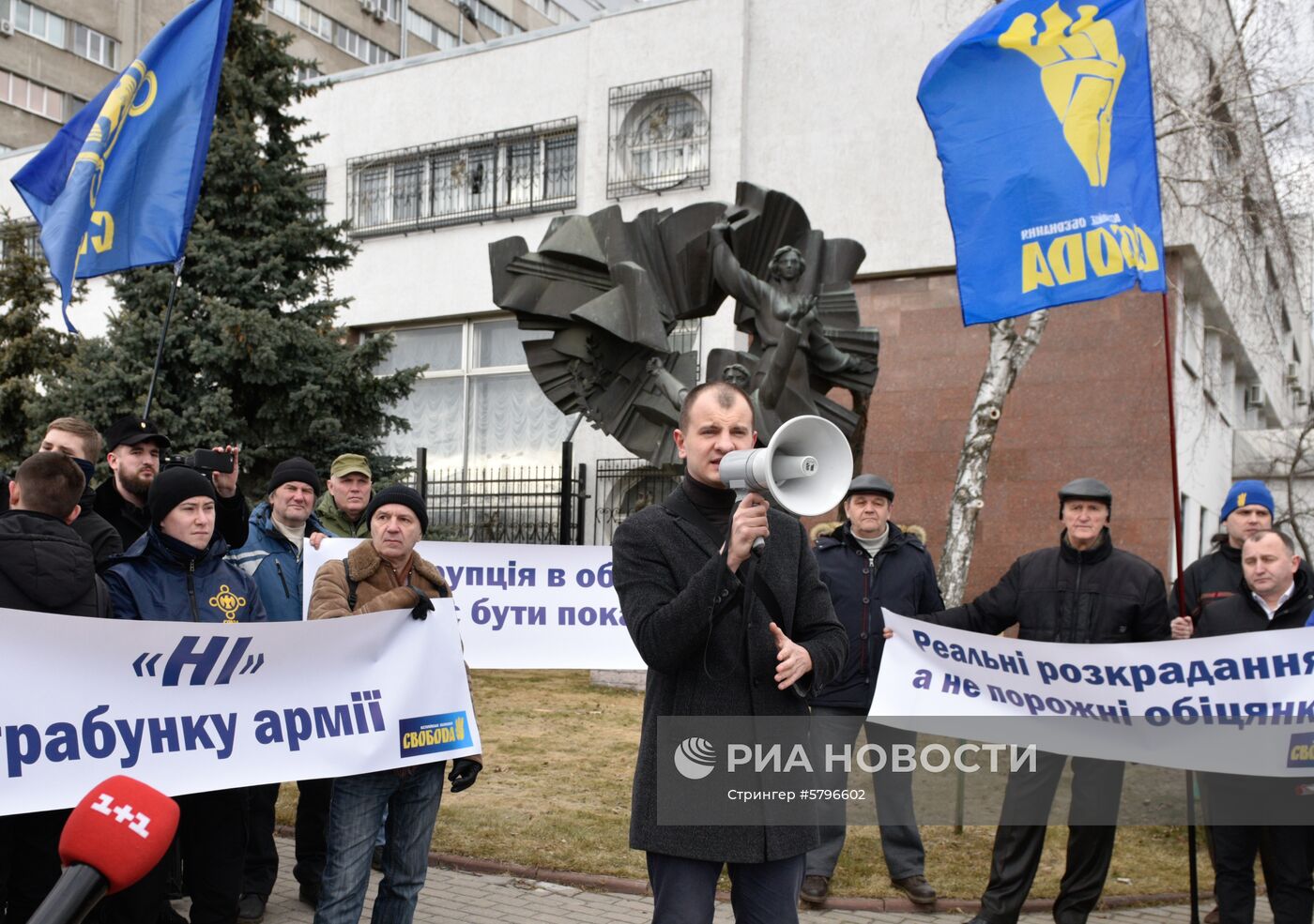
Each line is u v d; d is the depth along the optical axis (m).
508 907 5.64
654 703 3.16
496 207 21.84
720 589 2.92
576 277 11.72
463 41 55.66
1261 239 14.55
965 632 5.34
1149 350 16.83
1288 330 18.00
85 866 1.43
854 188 18.80
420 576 4.96
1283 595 5.32
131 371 14.52
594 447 20.78
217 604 4.59
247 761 4.28
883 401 18.38
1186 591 6.67
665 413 11.45
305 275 15.66
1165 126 14.80
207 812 4.35
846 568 6.05
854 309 11.93
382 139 23.08
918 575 6.08
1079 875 5.23
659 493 20.00
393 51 51.72
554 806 7.48
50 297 20.25
